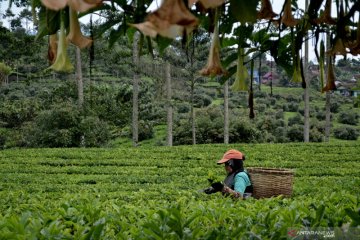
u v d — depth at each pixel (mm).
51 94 36562
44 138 28922
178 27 1156
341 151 22672
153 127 42781
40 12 1800
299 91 57125
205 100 50312
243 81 2408
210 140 36250
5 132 31609
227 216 4195
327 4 2203
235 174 6590
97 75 47219
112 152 22859
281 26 2426
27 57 40781
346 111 51688
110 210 5094
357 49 2154
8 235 3178
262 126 40312
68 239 3324
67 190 13477
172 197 10242
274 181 7418
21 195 9609
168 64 30703
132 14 1905
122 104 35250
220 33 2273
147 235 3168
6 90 46000
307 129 30406
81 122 29141
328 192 9500
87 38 1699
